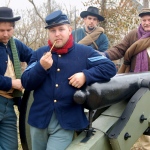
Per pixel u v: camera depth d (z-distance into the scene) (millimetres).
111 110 2809
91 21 4293
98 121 2656
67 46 2404
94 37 4234
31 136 2498
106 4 8117
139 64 3770
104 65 2402
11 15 2723
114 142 2434
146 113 2809
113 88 2480
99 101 2355
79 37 4410
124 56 3896
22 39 11398
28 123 2463
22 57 3041
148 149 3916
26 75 2381
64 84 2377
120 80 2611
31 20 11953
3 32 2703
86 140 2377
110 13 8039
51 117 2377
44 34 11344
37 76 2322
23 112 2652
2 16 2670
